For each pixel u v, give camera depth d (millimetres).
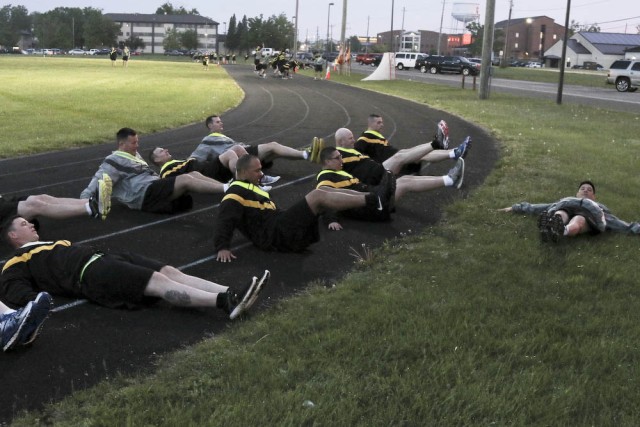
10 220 4965
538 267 5656
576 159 11352
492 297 4883
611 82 35688
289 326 4375
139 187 7438
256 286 4469
